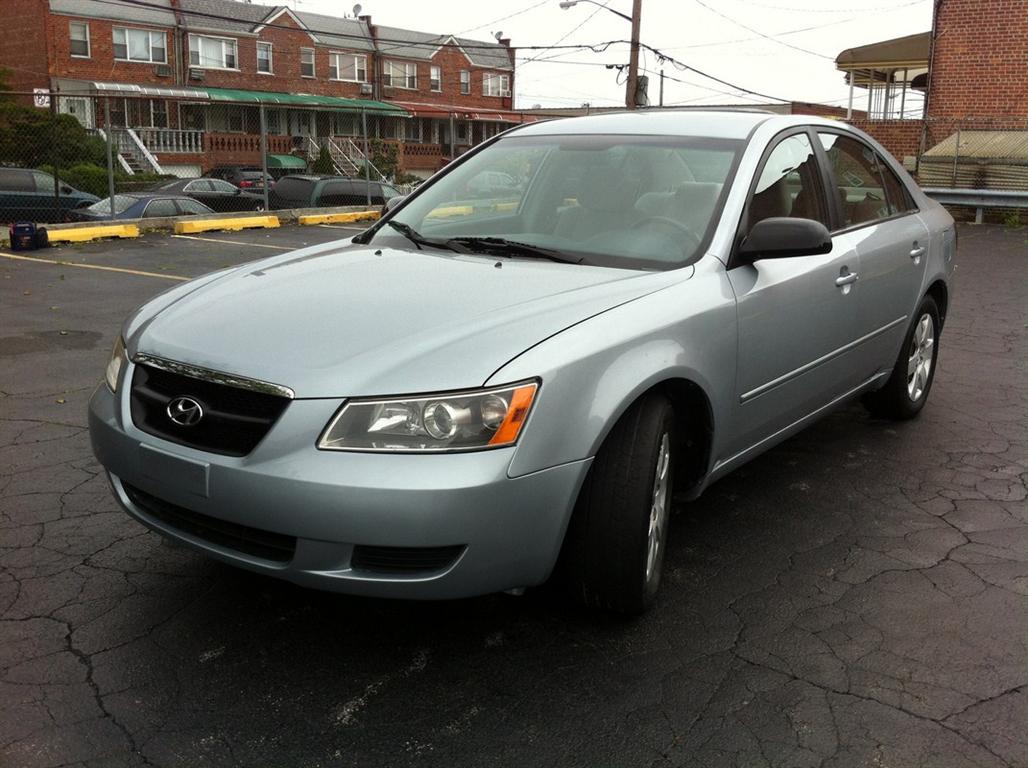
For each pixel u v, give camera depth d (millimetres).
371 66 52000
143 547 3666
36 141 23078
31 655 2895
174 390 2857
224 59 45375
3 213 19297
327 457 2564
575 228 3744
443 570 2619
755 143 3900
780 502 4207
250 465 2621
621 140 4105
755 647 3000
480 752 2480
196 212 18734
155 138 39969
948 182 20188
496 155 4340
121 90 39844
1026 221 19531
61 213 18391
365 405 2590
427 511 2520
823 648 2996
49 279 10836
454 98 55969
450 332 2801
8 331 7727
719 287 3375
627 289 3184
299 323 2938
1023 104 19719
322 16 50562
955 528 3943
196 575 3436
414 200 4375
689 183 3768
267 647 2965
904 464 4711
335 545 2582
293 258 3873
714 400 3311
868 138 4973
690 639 3045
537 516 2684
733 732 2570
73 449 4793
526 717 2631
